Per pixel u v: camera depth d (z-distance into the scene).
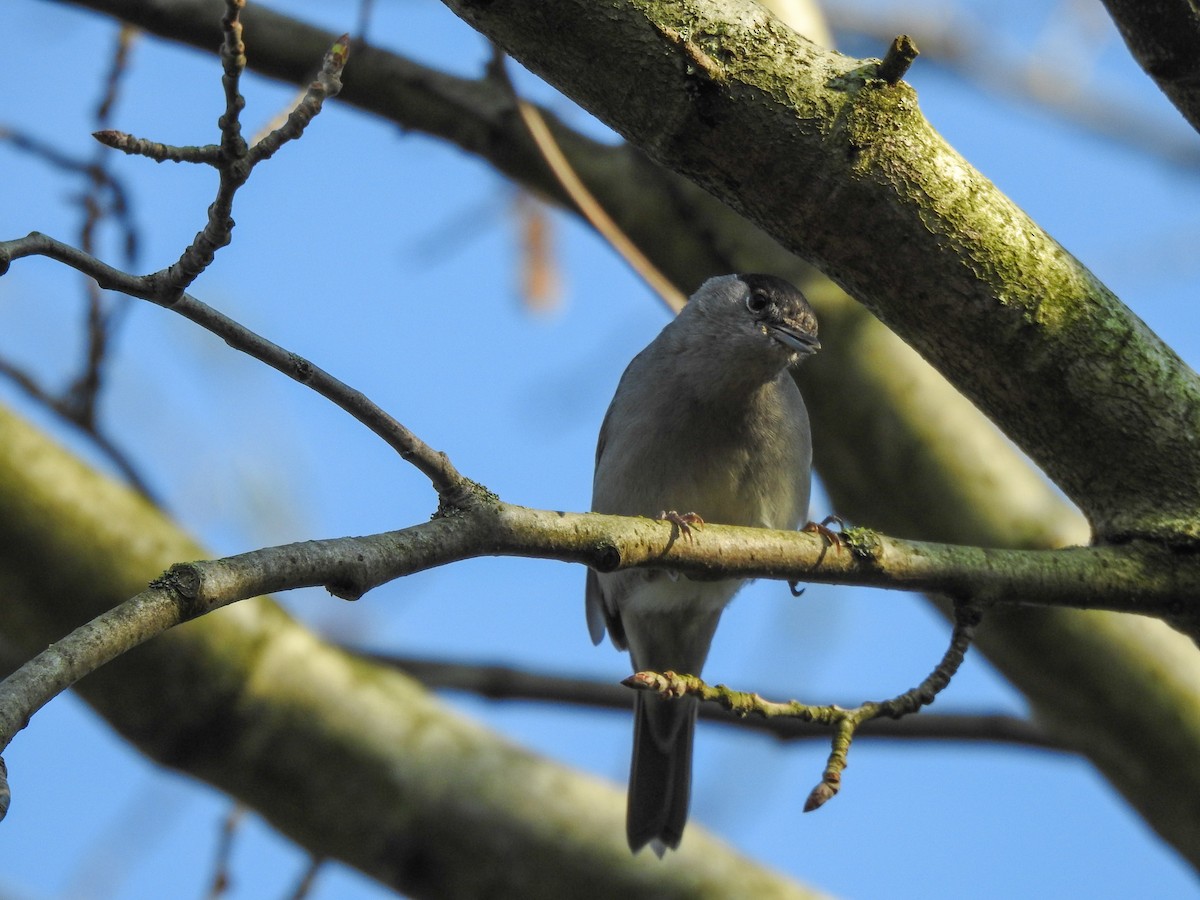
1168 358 6.44
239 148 5.29
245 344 5.56
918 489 9.02
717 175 6.11
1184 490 6.49
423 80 9.90
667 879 8.56
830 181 5.99
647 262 9.88
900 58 5.93
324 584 5.45
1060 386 6.32
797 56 5.99
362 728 8.48
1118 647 8.41
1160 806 8.50
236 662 8.38
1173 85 6.75
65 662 4.77
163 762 8.41
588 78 5.98
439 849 8.39
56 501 8.41
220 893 8.78
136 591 8.39
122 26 8.99
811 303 9.59
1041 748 10.41
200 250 5.38
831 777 6.24
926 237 6.07
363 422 5.71
